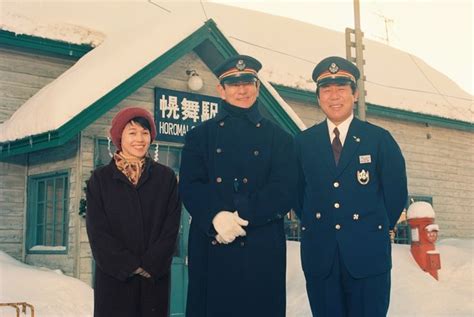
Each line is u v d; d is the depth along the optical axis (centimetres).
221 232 319
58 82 866
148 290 355
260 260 333
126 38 946
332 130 389
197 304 338
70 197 809
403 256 898
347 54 1360
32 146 789
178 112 902
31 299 634
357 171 372
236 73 356
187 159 354
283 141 360
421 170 1579
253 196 335
